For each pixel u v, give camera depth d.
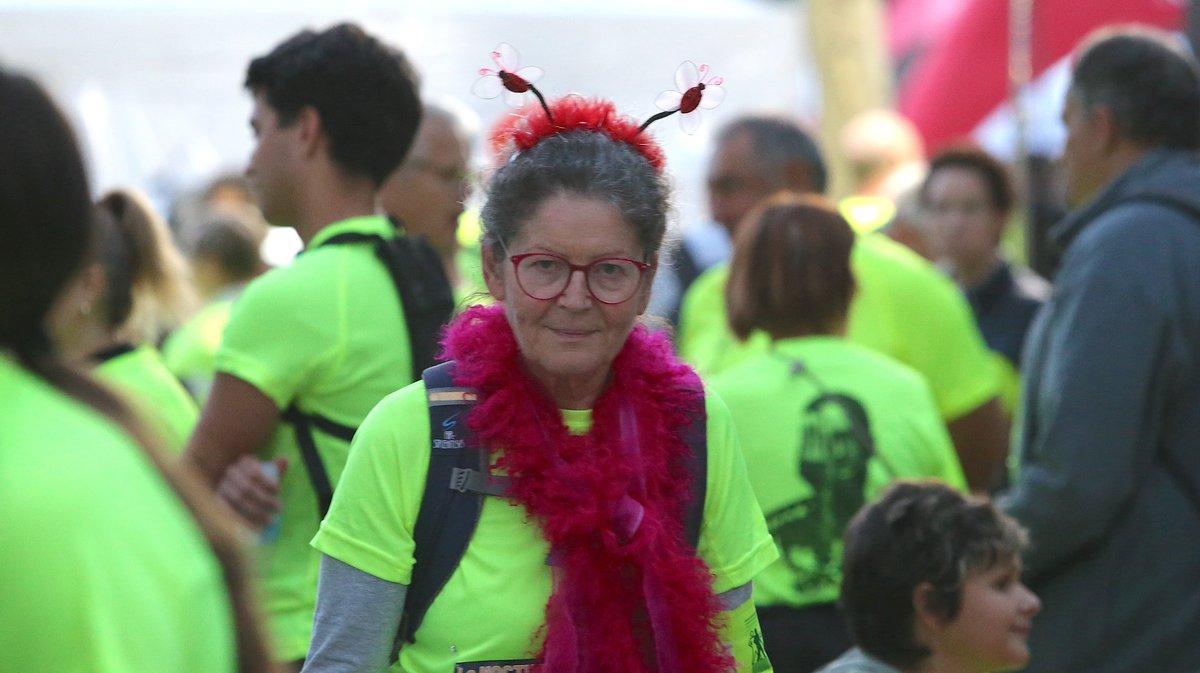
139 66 34.44
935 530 10.72
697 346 16.95
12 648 4.60
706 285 17.48
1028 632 12.12
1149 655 12.47
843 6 36.75
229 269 22.42
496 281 7.73
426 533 7.49
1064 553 12.61
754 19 36.69
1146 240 12.49
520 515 7.52
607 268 7.39
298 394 10.34
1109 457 12.22
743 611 8.05
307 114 11.07
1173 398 12.48
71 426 4.91
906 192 23.05
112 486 4.83
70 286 5.16
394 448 7.53
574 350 7.41
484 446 7.53
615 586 7.45
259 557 10.08
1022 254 25.30
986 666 10.84
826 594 11.80
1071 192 13.80
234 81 35.00
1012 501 12.84
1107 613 12.58
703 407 8.00
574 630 7.29
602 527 7.41
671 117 8.13
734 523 8.03
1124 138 13.20
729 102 37.03
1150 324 12.30
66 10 33.69
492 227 7.56
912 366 15.60
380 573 7.45
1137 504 12.51
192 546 5.04
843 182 36.88
